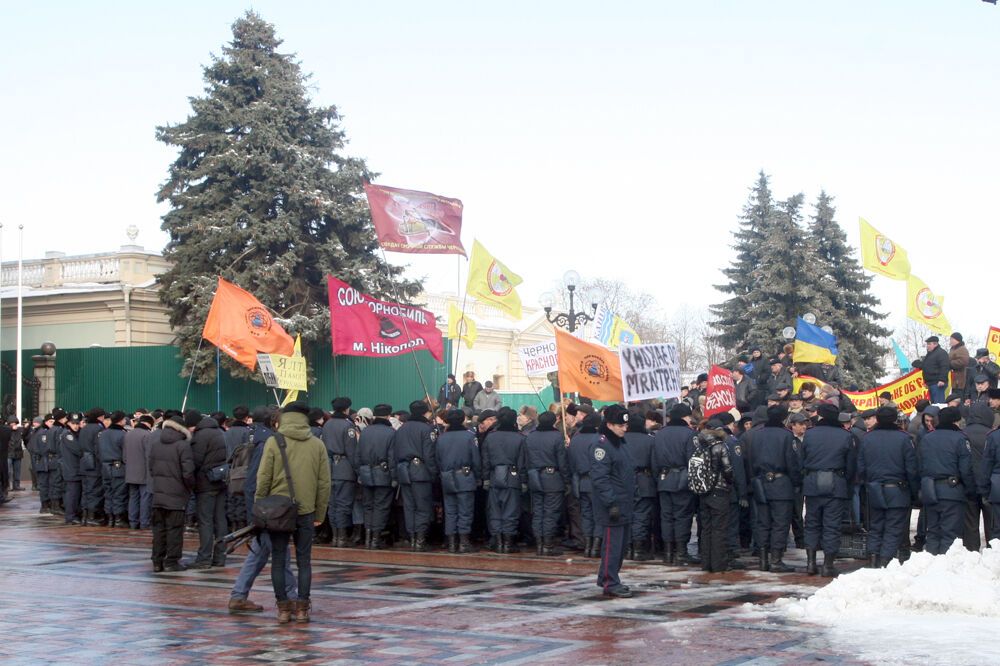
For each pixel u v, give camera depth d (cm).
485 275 2656
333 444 1823
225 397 3834
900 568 1228
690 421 2034
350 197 4066
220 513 1590
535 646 981
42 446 2450
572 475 1670
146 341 4078
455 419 1753
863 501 1673
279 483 1101
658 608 1186
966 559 1225
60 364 3884
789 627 1066
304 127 4075
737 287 5488
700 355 10638
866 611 1130
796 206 5278
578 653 948
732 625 1078
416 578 1432
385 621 1115
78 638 1034
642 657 930
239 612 1170
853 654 935
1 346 4222
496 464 1719
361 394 3966
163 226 4000
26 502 2853
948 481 1405
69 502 2242
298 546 1120
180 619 1134
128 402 3778
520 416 1992
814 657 924
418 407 1780
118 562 1619
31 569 1539
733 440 1530
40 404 3862
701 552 1498
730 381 1912
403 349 2158
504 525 1722
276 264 3803
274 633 1054
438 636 1033
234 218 3847
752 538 1709
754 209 5559
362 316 2116
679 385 1736
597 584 1291
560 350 1900
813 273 5172
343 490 1820
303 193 3894
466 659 928
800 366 2511
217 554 1561
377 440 1777
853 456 1445
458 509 1742
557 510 1695
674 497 1573
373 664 913
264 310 2341
